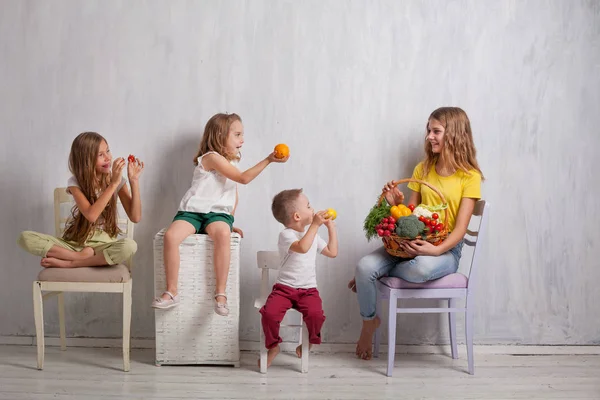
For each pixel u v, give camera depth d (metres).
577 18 2.91
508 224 2.96
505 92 2.92
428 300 2.97
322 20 2.88
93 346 2.95
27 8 2.88
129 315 2.57
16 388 2.38
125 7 2.88
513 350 2.96
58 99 2.91
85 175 2.63
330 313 2.96
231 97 2.90
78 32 2.89
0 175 2.93
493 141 2.93
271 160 2.60
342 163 2.92
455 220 2.72
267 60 2.88
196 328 2.65
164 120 2.90
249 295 2.95
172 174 2.92
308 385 2.47
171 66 2.89
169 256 2.58
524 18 2.90
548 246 2.97
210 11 2.88
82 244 2.68
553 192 2.95
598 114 2.93
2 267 2.96
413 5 2.88
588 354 2.96
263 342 2.60
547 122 2.93
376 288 2.76
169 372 2.59
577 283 2.98
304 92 2.89
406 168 2.92
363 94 2.90
